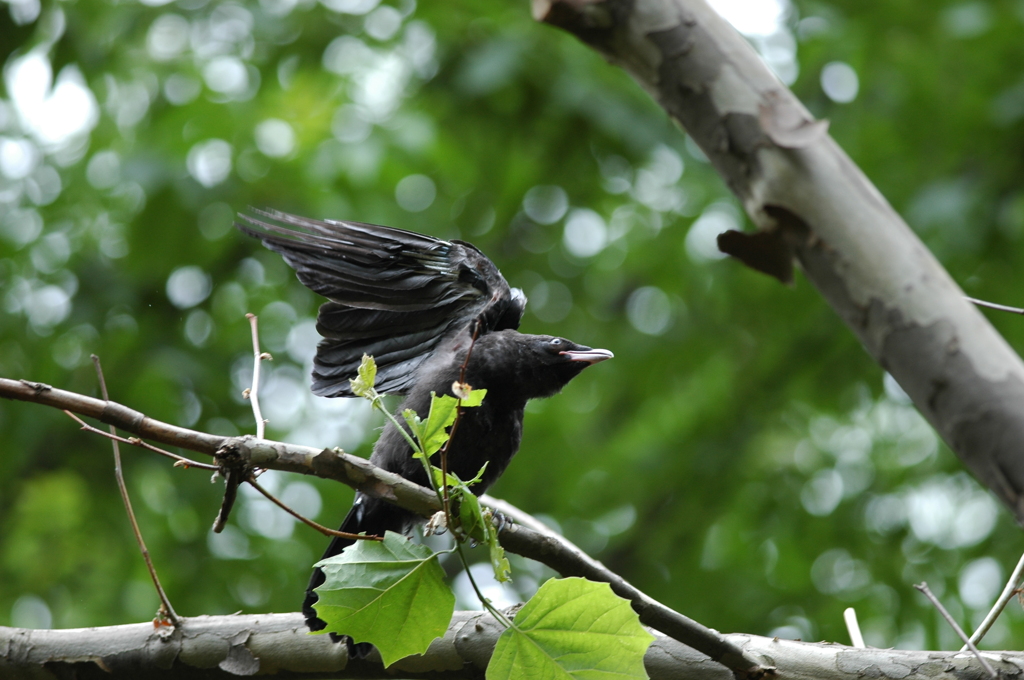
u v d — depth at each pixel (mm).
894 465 14766
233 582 12930
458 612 5695
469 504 4422
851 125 13719
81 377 13297
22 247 13977
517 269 15680
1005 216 12695
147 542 12977
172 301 14133
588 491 15469
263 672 5617
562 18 4652
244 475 4367
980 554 13227
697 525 15062
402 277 7215
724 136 4410
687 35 4523
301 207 12570
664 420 15719
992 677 4812
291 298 14680
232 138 12812
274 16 13289
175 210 12406
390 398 11719
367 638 4477
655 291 16875
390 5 13570
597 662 4367
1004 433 3611
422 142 12609
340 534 4469
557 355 7500
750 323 15359
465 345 7461
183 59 13727
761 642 5387
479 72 12219
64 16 12477
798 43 13773
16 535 12953
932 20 13398
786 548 14422
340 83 13633
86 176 14070
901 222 4109
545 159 13836
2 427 12898
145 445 4273
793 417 15492
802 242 4191
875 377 14523
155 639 5664
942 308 3867
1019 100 12773
